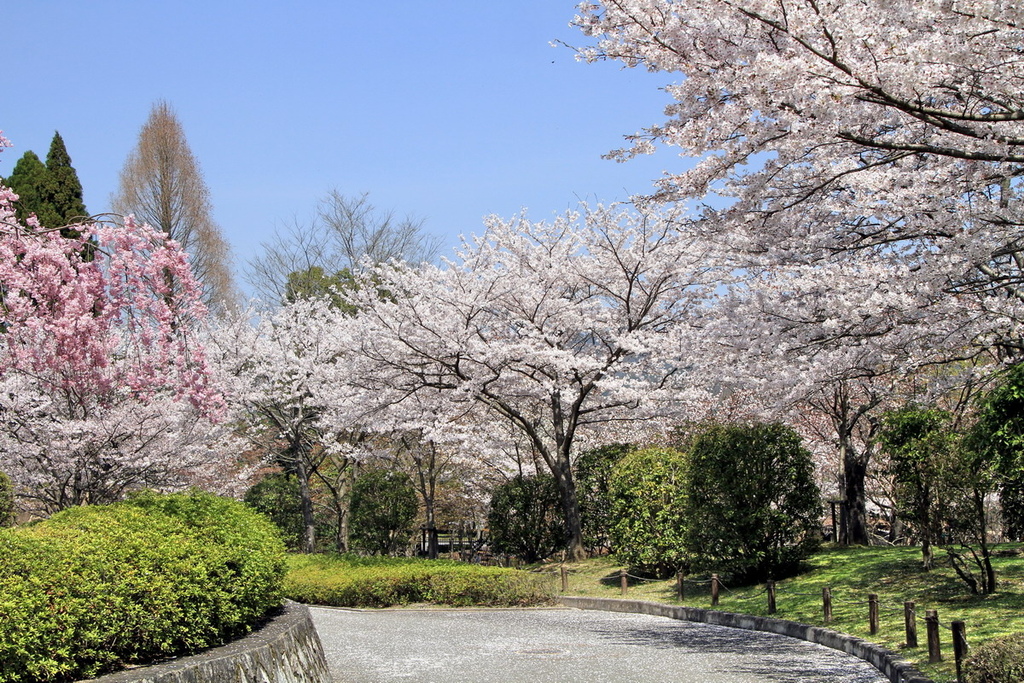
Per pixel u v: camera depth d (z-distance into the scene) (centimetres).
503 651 911
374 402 1748
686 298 1731
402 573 1465
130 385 981
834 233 902
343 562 1720
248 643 618
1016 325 824
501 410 1800
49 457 1182
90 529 604
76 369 981
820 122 667
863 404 1574
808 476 1239
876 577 1109
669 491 1425
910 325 873
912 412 998
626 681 730
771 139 731
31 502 1389
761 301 966
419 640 1005
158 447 1322
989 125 690
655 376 1775
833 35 629
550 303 1720
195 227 2933
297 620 729
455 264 1752
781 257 923
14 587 475
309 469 2369
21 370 1018
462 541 2647
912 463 957
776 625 987
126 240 908
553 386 1659
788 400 1058
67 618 483
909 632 765
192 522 704
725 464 1239
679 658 839
